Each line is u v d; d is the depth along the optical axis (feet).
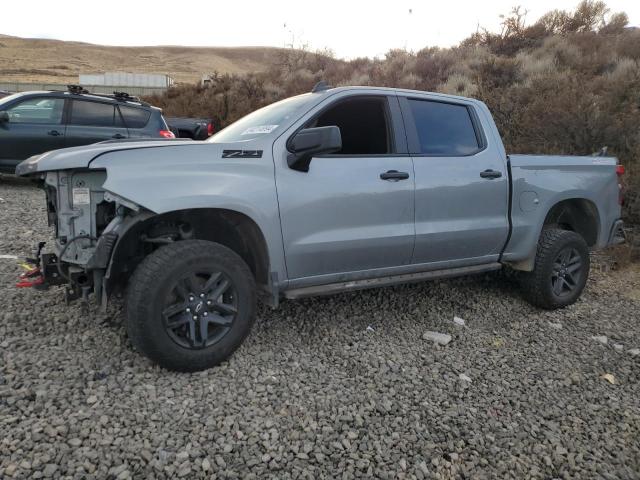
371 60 71.46
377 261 13.38
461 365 12.51
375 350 12.89
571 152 27.32
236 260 11.21
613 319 16.33
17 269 16.29
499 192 15.16
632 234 23.18
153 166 10.64
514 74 47.78
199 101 61.00
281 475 8.26
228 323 11.26
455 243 14.48
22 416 9.01
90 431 8.82
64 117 30.94
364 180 12.80
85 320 12.98
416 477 8.51
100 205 11.29
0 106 29.66
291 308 15.10
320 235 12.32
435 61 58.80
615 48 47.73
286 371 11.48
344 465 8.64
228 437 9.02
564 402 11.23
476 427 10.04
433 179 13.88
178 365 10.72
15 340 11.69
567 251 16.57
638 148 25.03
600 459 9.43
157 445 8.64
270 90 65.16
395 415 10.17
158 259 10.42
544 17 60.39
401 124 13.84
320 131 10.94
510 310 16.40
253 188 11.34
